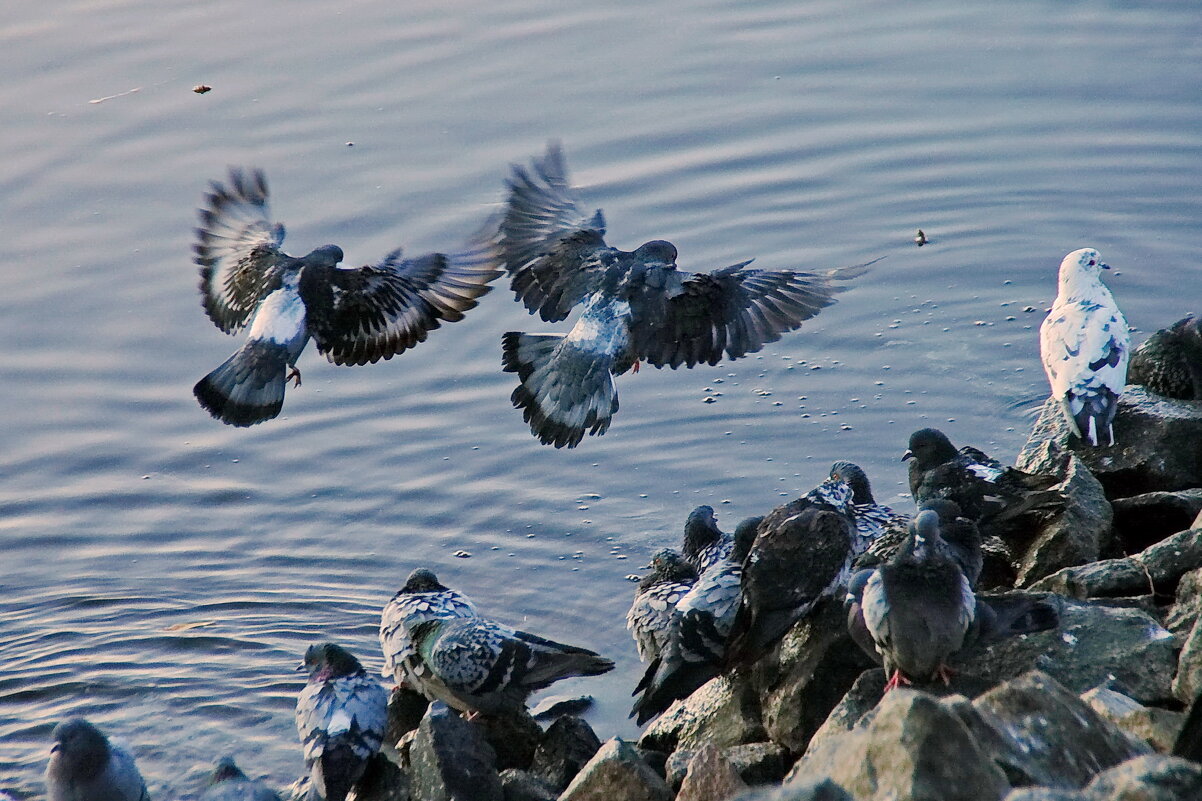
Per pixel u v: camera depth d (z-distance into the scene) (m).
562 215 11.36
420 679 12.13
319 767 10.91
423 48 22.58
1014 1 23.42
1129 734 8.23
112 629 14.71
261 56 22.36
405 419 17.64
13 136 20.92
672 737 11.35
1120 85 21.67
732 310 10.57
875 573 9.31
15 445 17.28
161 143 20.77
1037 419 15.43
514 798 10.50
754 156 20.83
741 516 15.63
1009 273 19.12
